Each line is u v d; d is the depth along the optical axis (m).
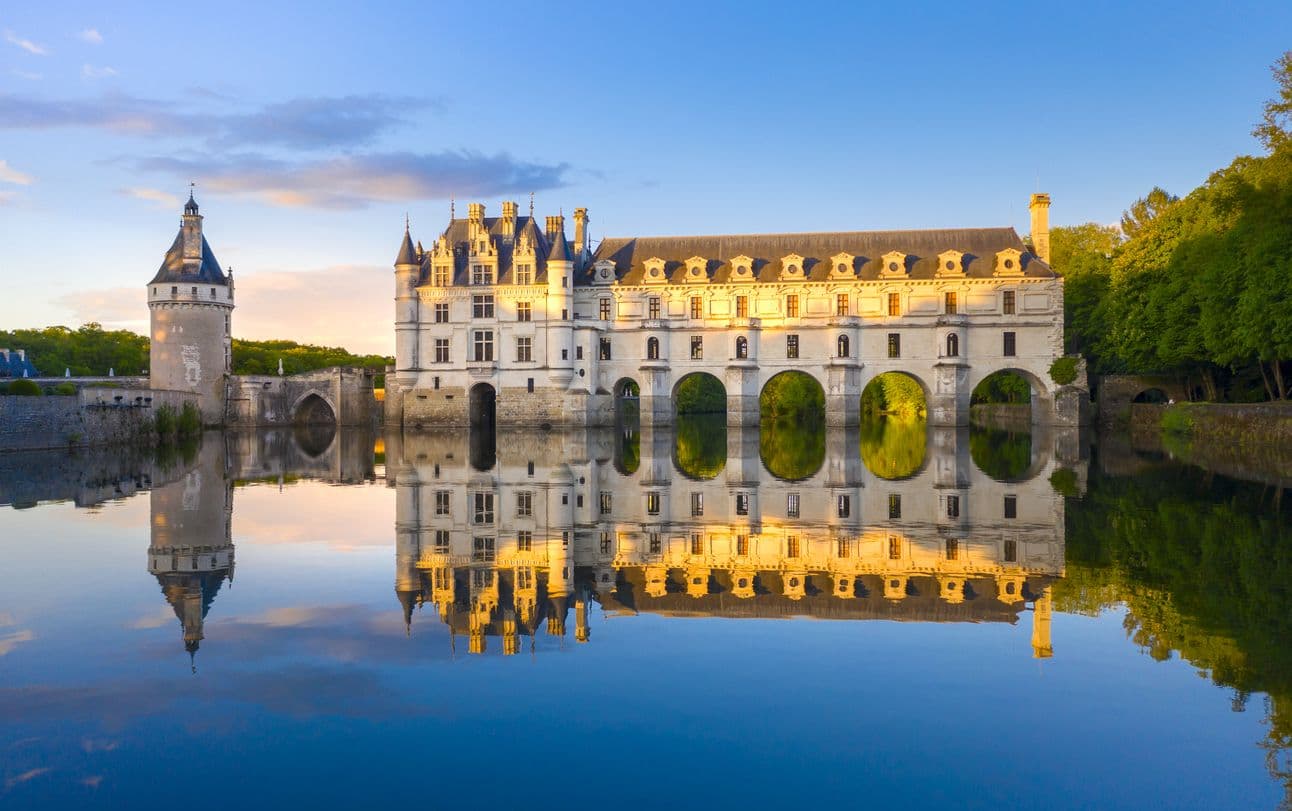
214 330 97.31
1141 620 17.36
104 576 21.67
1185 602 18.53
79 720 12.98
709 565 22.95
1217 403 66.75
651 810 10.57
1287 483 37.72
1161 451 57.47
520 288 90.62
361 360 179.75
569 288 90.06
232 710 13.30
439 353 92.44
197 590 20.27
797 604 18.97
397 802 10.79
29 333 148.38
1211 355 68.75
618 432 88.62
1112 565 22.09
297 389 104.44
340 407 104.00
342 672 14.88
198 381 96.25
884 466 50.50
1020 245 87.69
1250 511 29.80
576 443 73.56
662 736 12.50
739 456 58.75
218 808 10.65
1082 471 45.12
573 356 90.25
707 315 90.12
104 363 148.00
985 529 27.97
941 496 36.38
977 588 20.06
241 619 17.86
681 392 134.50
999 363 85.00
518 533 28.11
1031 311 84.38
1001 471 46.47
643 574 21.94
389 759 11.87
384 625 17.50
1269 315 57.50
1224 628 16.75
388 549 25.33
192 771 11.52
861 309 87.50
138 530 28.62
